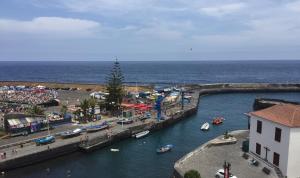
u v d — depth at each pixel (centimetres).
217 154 5841
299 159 4772
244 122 10319
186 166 5259
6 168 6006
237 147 6244
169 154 7088
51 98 13388
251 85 19262
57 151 6819
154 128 9150
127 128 8531
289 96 16925
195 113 11894
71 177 5825
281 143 4888
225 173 4472
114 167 6322
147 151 7325
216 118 10481
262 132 5353
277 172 4872
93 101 10031
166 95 14875
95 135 7838
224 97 16550
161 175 5894
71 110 10900
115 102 10831
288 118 4900
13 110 10700
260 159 5353
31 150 6588
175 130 9338
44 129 8125
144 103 12112
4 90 16462
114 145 7806
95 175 5922
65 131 8044
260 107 11888
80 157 6919
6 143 6994
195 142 8050
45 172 6044
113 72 11594
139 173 6009
